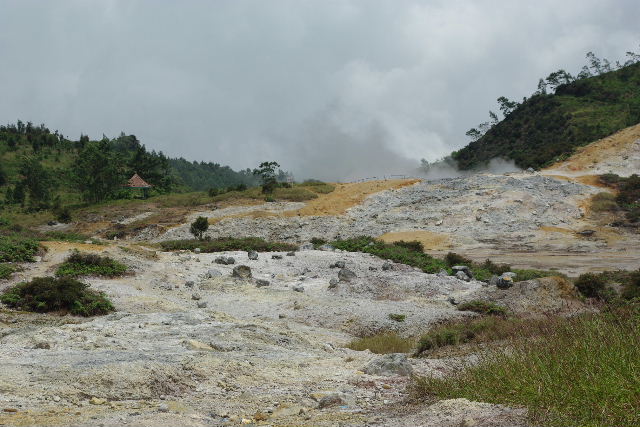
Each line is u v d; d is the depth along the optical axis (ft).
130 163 333.62
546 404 20.43
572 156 257.75
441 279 86.17
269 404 28.17
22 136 456.45
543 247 151.94
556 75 461.78
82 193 316.40
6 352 35.50
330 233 180.04
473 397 24.18
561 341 26.14
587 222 175.32
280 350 43.80
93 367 30.45
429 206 194.18
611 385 19.94
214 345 41.86
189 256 98.73
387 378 34.68
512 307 68.13
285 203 214.07
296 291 79.61
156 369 30.99
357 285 81.41
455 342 47.55
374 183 237.66
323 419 24.29
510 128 428.56
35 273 77.00
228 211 206.90
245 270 86.02
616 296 73.67
